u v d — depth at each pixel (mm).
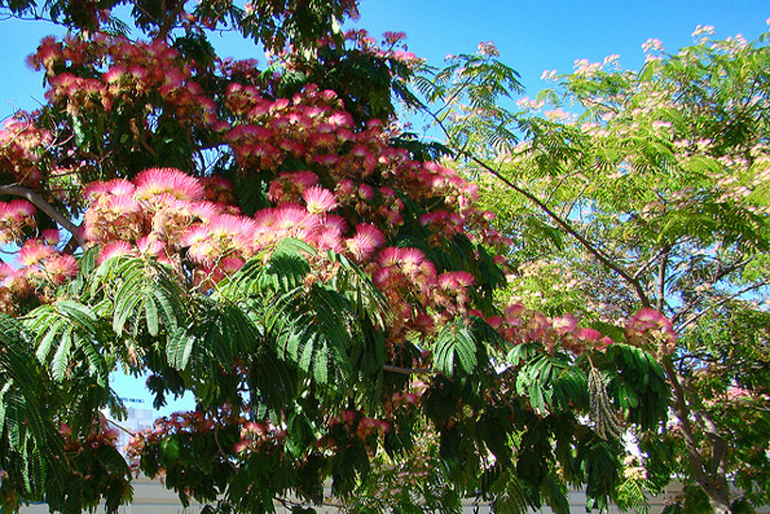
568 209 9242
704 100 9914
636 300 10430
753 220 7055
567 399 3418
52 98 4152
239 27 6152
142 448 5496
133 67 4035
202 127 4426
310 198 2926
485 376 3641
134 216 2775
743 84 9672
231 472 5223
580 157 7266
